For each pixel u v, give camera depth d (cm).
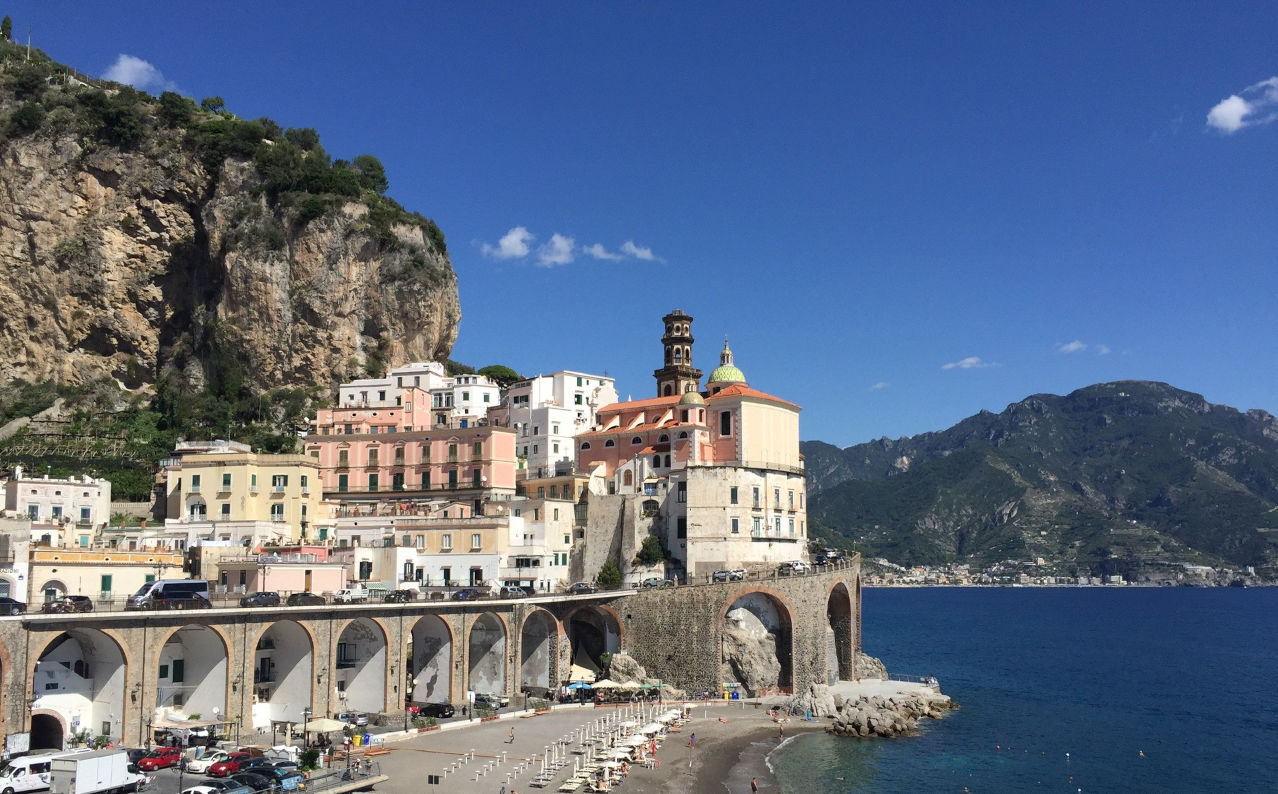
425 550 13362
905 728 11794
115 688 8012
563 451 17288
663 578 13850
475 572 13125
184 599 8556
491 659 11331
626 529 14288
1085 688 16438
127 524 14650
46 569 9562
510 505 14388
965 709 13738
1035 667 19450
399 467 16162
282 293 19750
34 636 7338
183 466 13850
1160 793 9675
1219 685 17125
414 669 10956
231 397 19588
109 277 19975
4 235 19488
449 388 18675
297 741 8762
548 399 17762
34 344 19762
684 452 15162
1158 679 17825
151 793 6869
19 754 7144
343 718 9381
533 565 13638
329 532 14225
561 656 11994
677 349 18600
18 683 7212
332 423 17675
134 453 18162
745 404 15088
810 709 11944
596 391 18325
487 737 9550
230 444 16838
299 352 19950
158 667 8281
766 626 13100
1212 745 11944
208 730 8325
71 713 7950
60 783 6594
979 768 10238
